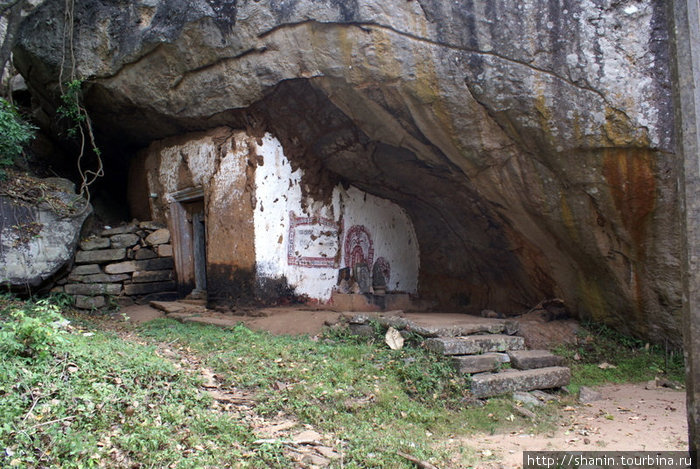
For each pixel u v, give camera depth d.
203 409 4.15
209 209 8.32
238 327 6.79
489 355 5.94
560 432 4.71
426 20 6.18
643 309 7.02
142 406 3.88
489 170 7.02
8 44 8.58
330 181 8.83
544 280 8.13
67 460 3.09
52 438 3.24
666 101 5.86
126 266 8.70
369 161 8.19
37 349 4.10
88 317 7.81
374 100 6.75
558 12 5.98
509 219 7.59
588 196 6.57
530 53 6.06
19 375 3.78
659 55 5.83
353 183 9.16
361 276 9.15
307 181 8.51
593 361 6.98
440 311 9.84
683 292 3.43
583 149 6.22
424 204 9.23
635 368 6.77
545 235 7.40
